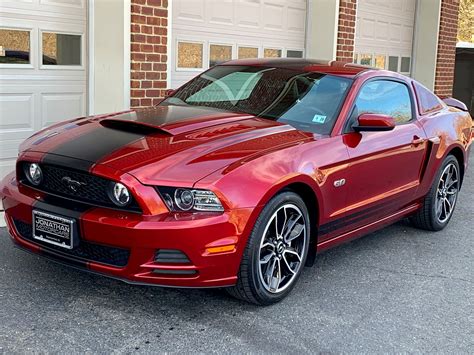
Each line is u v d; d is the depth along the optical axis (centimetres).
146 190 342
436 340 366
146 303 388
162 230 336
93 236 348
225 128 411
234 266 360
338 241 458
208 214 347
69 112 686
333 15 972
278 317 381
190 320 369
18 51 632
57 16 656
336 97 466
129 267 344
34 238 377
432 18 1259
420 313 404
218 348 337
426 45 1276
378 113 489
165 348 333
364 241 562
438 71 1290
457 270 495
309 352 339
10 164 644
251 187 361
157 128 396
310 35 993
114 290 405
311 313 391
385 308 408
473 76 1814
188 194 345
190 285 350
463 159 629
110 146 375
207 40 825
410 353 347
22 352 319
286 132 421
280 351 338
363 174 456
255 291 378
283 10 946
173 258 345
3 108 628
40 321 355
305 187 404
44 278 418
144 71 694
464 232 614
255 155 377
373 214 490
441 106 611
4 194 397
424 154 546
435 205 591
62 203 366
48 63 658
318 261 497
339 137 440
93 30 680
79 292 399
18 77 635
